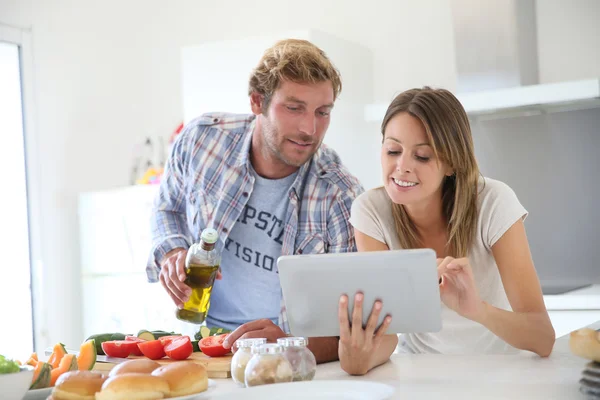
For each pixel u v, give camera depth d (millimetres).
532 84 3455
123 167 4566
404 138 1641
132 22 4555
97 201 4145
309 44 1913
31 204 4727
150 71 4508
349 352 1341
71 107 4715
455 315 1806
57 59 4754
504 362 1406
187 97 3727
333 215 1973
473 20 3383
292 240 1979
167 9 4453
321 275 1274
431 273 1225
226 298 2066
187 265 1614
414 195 1663
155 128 4488
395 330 1325
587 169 3410
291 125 1847
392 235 1819
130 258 4023
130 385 1042
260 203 2031
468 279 1395
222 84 3629
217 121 2123
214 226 2043
